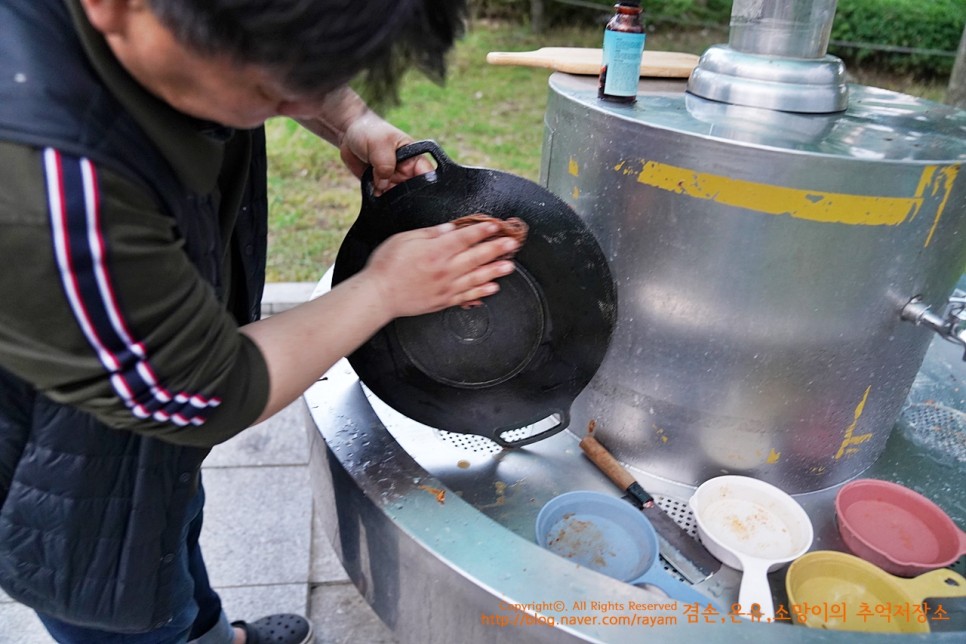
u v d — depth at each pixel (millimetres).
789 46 958
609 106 936
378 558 875
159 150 519
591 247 874
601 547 923
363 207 873
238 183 718
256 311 913
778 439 988
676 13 5207
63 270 457
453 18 490
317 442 976
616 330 996
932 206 828
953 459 1137
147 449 670
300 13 389
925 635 699
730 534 948
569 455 1104
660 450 1049
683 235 882
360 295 656
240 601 1278
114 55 475
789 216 817
